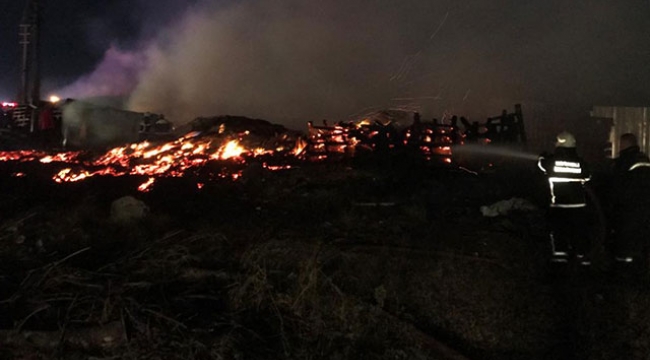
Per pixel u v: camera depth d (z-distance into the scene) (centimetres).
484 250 820
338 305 605
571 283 718
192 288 613
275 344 541
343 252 759
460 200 1146
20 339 491
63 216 898
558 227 736
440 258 764
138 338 511
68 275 588
